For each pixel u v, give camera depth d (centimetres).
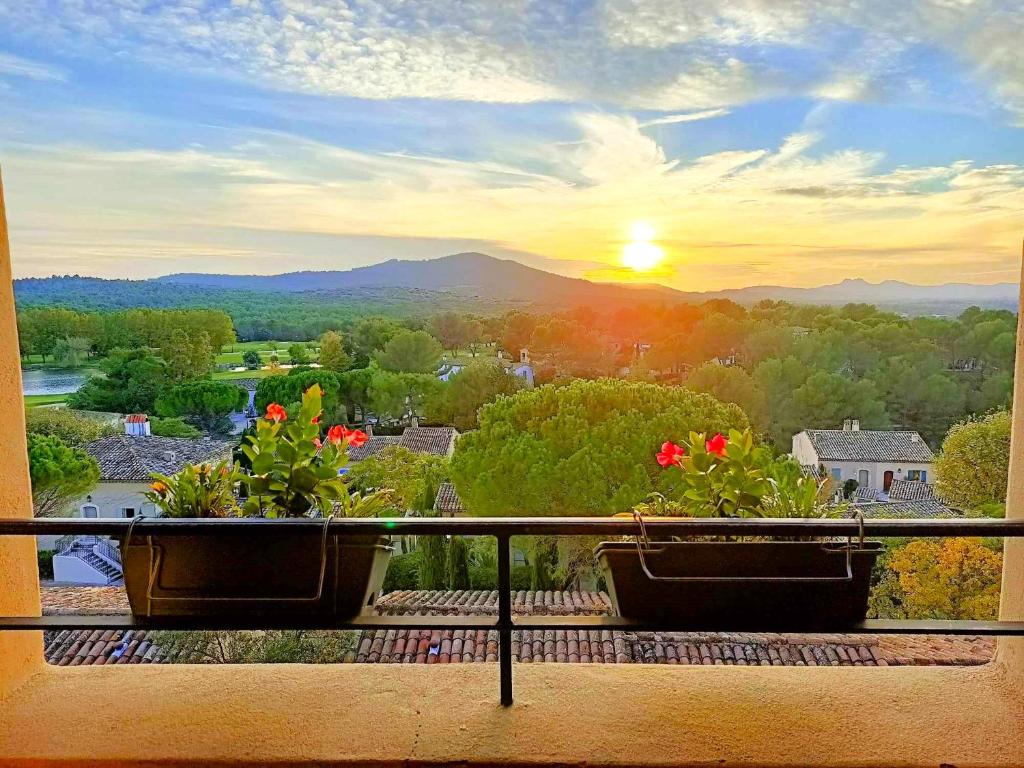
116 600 244
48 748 105
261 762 103
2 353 120
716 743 105
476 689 120
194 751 105
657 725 109
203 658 242
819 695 117
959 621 109
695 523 105
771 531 103
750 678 123
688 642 261
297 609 113
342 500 121
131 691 121
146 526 104
